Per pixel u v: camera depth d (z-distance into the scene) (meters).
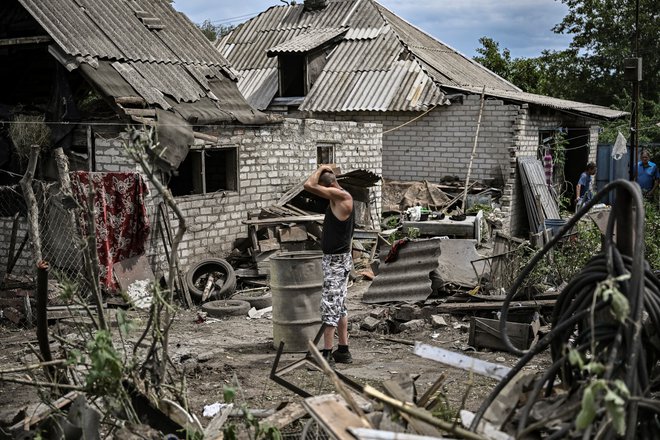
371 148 16.98
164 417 4.55
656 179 17.92
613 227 3.79
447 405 4.16
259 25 23.05
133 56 12.61
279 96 20.27
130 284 10.89
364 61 20.02
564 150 20.86
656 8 31.53
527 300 9.30
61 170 9.94
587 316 3.68
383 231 15.93
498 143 18.38
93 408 4.30
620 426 2.79
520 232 19.11
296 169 14.76
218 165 14.12
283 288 8.16
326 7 22.61
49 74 13.43
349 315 9.97
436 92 18.75
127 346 7.67
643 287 3.37
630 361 3.18
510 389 3.75
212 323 10.16
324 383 6.86
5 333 9.64
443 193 18.11
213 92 13.53
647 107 31.03
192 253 12.55
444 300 10.05
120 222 10.91
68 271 10.59
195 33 14.77
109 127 11.45
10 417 5.62
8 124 12.25
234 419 5.01
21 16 12.65
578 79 32.81
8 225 11.69
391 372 7.30
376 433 3.15
